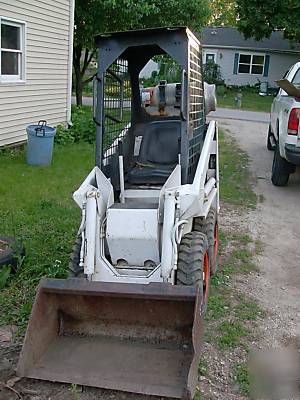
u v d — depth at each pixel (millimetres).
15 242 5105
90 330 3686
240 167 10352
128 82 4941
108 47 4199
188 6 18750
